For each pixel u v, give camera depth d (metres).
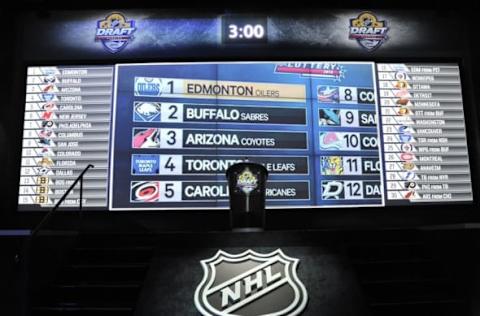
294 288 5.51
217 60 8.98
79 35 9.20
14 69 9.01
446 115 8.96
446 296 6.07
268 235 6.12
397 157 8.80
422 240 6.87
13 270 6.22
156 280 5.64
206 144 8.73
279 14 9.26
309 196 8.62
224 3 9.27
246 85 8.92
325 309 5.31
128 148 8.69
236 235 6.12
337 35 9.24
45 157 8.69
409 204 8.65
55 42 9.17
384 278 6.35
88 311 5.85
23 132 8.77
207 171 8.64
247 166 6.55
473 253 6.57
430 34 9.32
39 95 8.88
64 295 6.21
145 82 8.89
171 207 8.51
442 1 9.31
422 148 8.84
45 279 6.32
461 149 8.86
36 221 8.52
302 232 6.15
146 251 6.88
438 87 9.04
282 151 8.74
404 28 9.34
